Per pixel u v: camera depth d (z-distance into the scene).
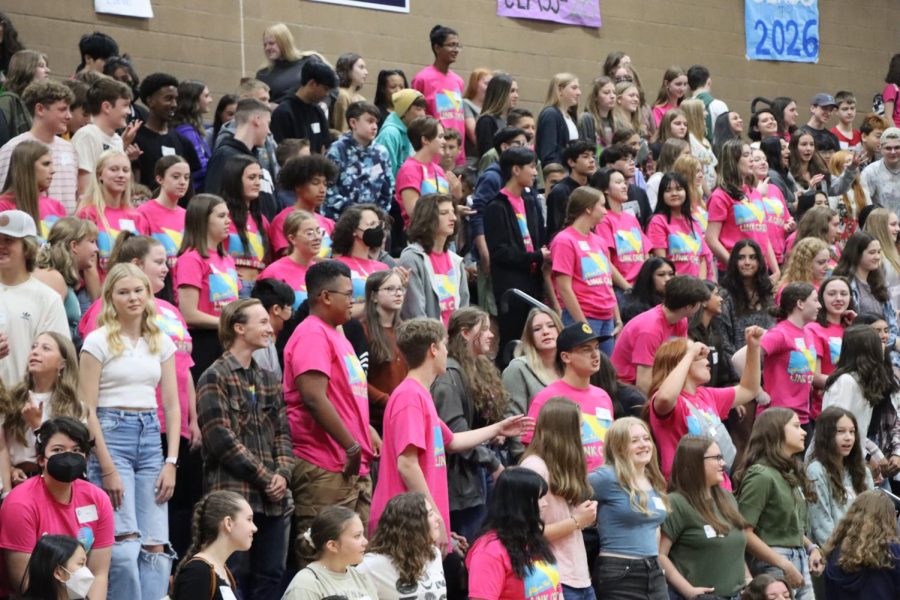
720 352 12.75
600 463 10.77
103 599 8.88
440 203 12.49
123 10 17.19
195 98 14.80
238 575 9.57
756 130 19.64
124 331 9.65
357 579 8.76
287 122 14.67
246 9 18.19
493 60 20.41
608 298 13.56
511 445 10.97
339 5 18.98
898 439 12.73
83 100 12.91
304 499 10.08
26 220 9.80
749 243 13.50
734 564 10.59
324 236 12.63
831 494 11.66
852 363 12.59
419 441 9.49
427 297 12.27
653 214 15.23
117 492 9.30
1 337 9.16
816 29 23.72
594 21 21.38
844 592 10.69
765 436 11.27
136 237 10.47
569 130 17.05
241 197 11.98
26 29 16.52
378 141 15.22
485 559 8.91
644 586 10.08
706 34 22.56
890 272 15.22
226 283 11.25
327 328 10.18
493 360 13.63
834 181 17.52
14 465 9.20
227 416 9.59
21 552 8.60
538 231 14.31
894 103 21.77
